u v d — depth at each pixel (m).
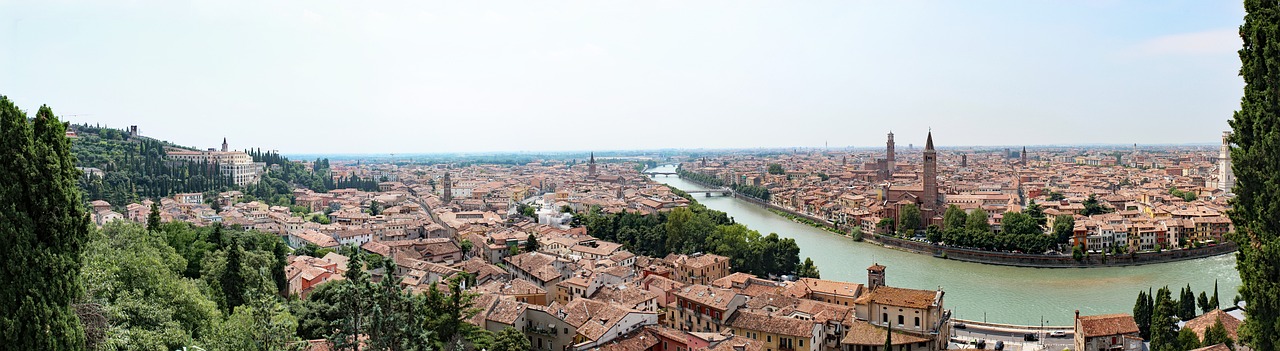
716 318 168.25
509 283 196.38
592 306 157.88
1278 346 67.62
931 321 154.25
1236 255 74.75
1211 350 119.06
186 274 168.00
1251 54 71.00
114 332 78.31
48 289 63.75
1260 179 68.88
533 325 156.75
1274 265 67.50
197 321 103.88
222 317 110.44
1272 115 67.00
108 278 94.56
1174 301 169.88
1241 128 72.00
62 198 65.62
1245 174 70.75
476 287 197.50
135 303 91.06
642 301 178.88
